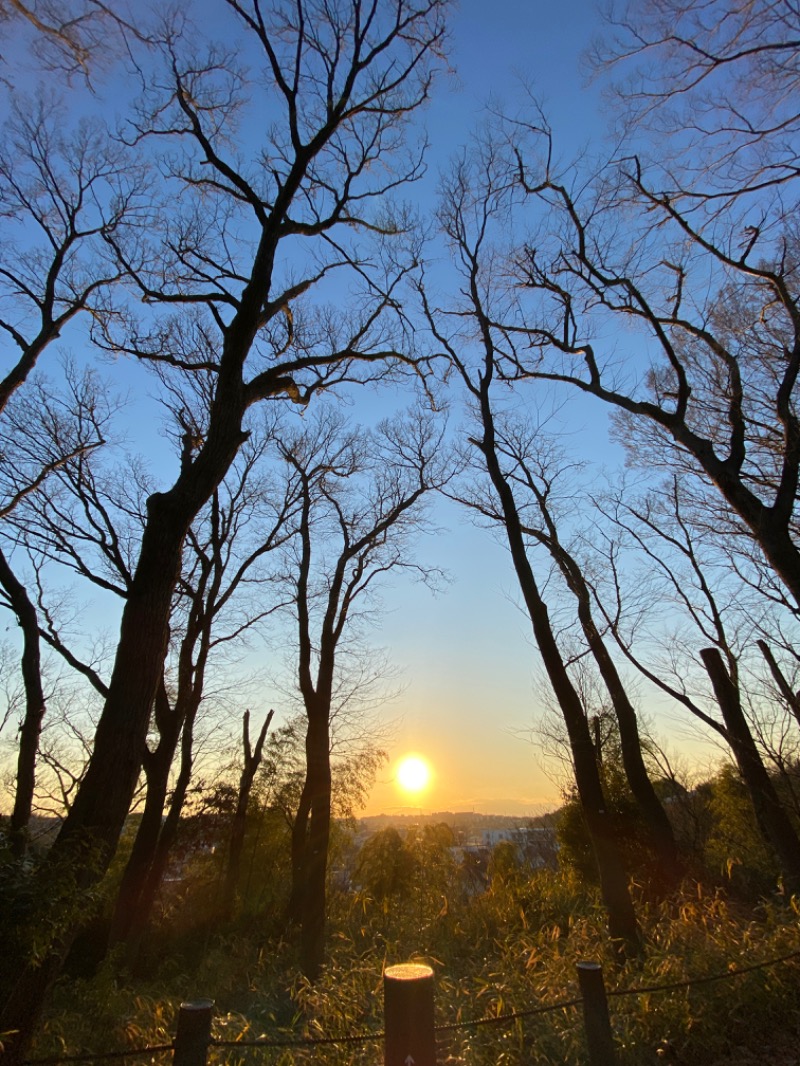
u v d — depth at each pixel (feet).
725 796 51.98
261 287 29.43
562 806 61.26
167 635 23.82
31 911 16.22
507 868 60.80
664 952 25.85
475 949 36.50
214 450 26.35
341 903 62.59
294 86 31.58
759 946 24.18
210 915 68.74
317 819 51.49
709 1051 18.83
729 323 41.63
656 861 50.67
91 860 18.42
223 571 62.08
